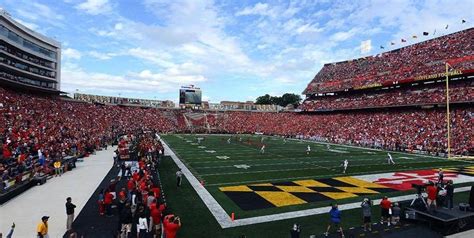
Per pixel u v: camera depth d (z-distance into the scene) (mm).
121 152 30500
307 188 20297
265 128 82312
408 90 59312
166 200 17312
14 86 48938
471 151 36781
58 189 19203
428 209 13656
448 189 14789
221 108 99625
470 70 46812
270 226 13492
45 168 22359
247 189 19953
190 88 90125
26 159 22172
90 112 60281
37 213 14680
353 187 20656
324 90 77812
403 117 54344
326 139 59531
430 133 45688
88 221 13602
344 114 69500
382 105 59188
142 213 11414
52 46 68750
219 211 15500
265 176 24125
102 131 52375
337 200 17547
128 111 77375
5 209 15250
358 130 58062
